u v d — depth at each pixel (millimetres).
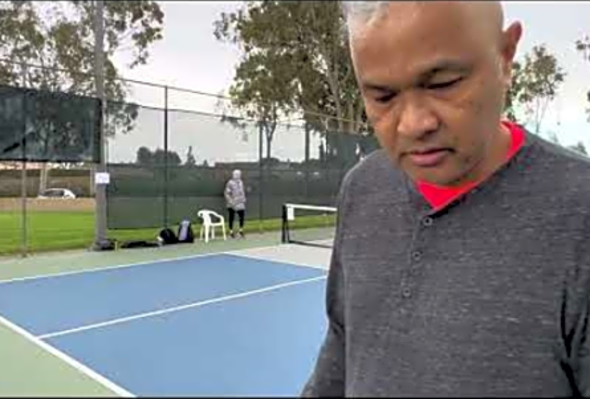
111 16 23859
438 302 906
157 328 5203
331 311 1120
